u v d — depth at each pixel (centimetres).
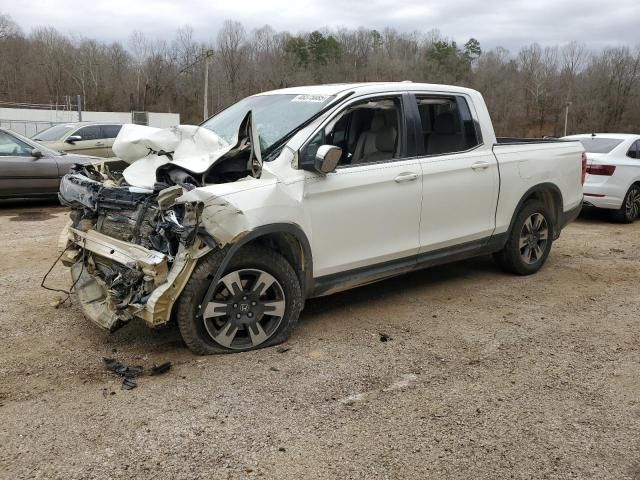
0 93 6712
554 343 455
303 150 439
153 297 378
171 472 286
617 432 328
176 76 6269
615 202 985
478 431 327
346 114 495
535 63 7669
